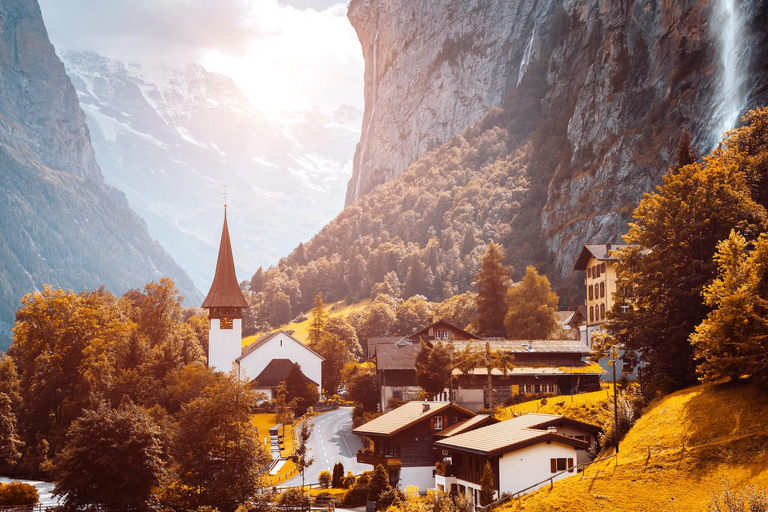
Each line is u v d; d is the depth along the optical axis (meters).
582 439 68.00
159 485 69.81
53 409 114.00
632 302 74.06
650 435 58.47
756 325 56.28
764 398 54.53
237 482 72.25
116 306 163.62
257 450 75.00
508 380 101.56
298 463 88.50
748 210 69.75
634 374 91.44
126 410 73.75
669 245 70.75
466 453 70.44
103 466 68.69
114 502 68.38
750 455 49.47
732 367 56.44
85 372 111.12
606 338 73.75
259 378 148.38
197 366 119.56
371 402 119.62
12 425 99.50
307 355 153.50
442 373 101.62
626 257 74.69
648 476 51.88
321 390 153.50
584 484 53.66
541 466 63.88
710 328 58.44
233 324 145.38
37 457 103.38
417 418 80.56
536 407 85.19
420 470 79.81
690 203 70.88
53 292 127.06
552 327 140.50
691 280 67.44
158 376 120.56
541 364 105.56
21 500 78.25
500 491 63.34
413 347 117.44
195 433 73.31
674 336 67.56
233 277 147.50
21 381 122.62
